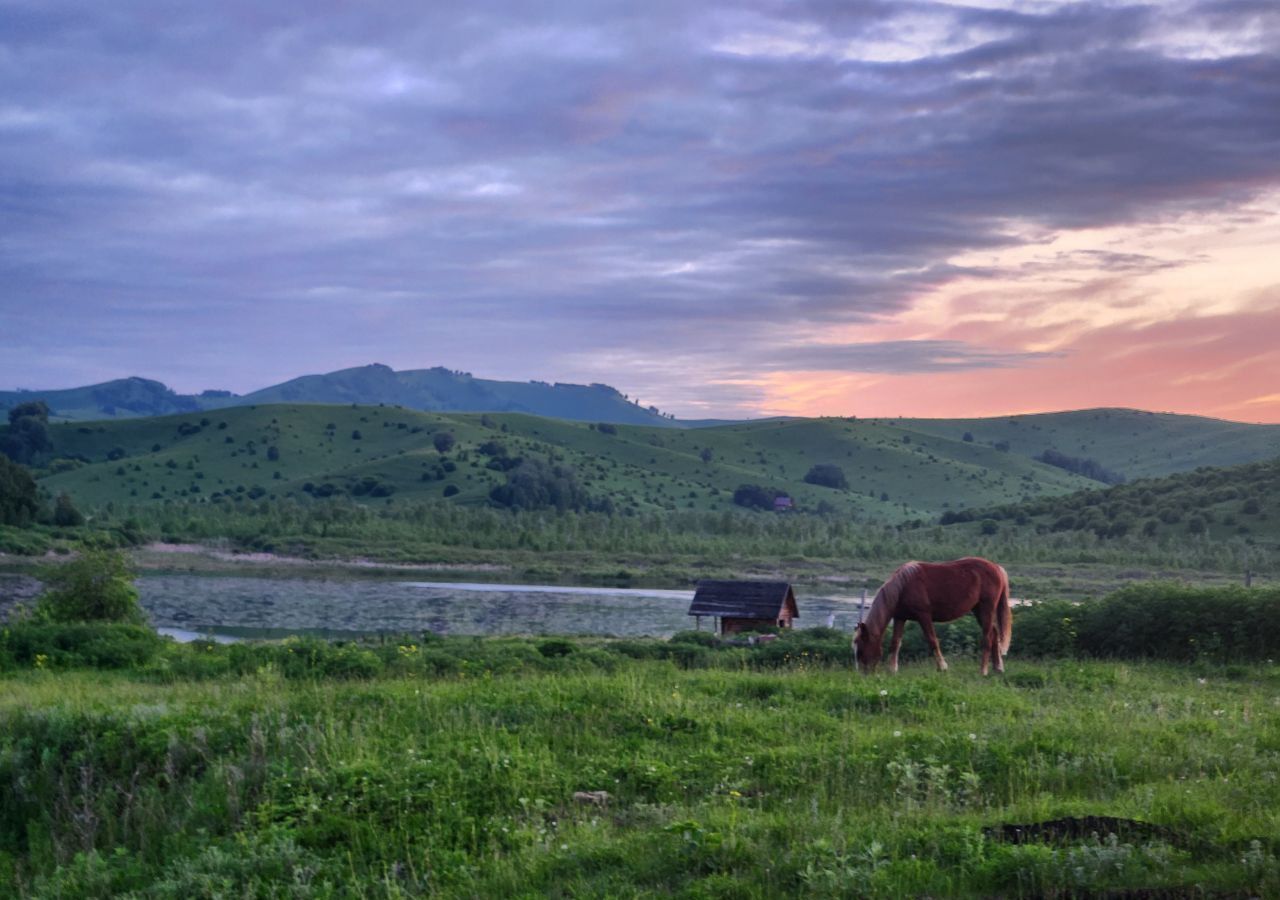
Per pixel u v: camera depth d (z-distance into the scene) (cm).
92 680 2245
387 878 881
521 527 13350
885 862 773
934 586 1892
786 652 2580
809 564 11119
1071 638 2298
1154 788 930
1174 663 2117
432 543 11819
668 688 1548
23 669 2512
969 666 2034
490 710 1382
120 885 1023
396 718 1360
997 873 745
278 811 1063
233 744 1288
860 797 979
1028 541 11500
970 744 1120
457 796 1055
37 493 11206
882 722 1312
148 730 1353
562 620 6588
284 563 10125
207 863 963
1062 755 1059
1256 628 2089
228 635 5609
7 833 1261
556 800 1056
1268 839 757
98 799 1237
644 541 12325
